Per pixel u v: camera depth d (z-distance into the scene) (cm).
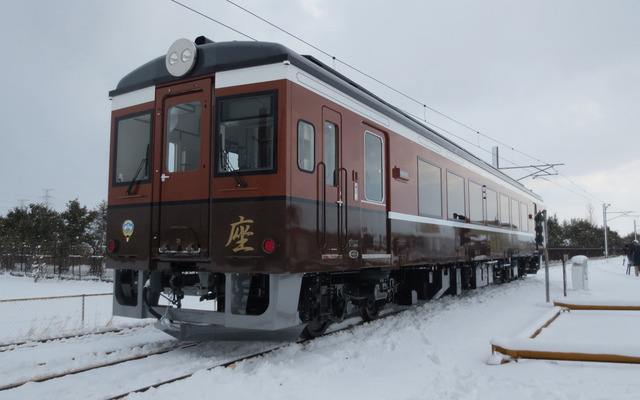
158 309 646
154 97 660
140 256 649
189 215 618
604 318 912
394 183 831
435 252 991
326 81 658
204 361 591
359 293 787
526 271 2091
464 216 1180
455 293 1205
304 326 643
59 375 545
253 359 583
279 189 565
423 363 575
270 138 577
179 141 642
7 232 2755
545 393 452
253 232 571
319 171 627
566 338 713
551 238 5366
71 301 1386
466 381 496
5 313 1138
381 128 800
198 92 630
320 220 622
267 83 587
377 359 597
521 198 1830
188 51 629
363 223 727
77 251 2541
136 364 590
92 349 688
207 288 624
